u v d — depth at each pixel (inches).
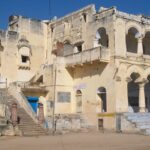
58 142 968.3
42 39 1927.9
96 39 1615.4
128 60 1519.4
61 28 1847.9
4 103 1302.9
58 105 1621.6
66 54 1718.8
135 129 1337.4
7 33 1781.5
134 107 1685.5
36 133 1218.0
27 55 1838.1
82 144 919.0
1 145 901.2
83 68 1637.6
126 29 1540.4
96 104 1541.6
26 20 1873.8
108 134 1306.6
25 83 1672.0
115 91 1456.7
